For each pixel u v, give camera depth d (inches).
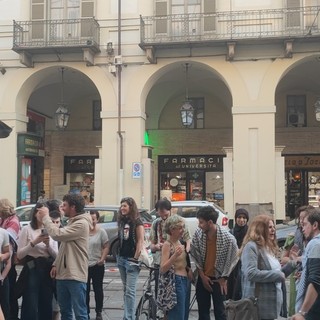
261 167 741.9
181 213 604.4
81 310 244.5
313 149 937.5
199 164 969.5
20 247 270.8
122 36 776.9
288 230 532.4
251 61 751.1
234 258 250.8
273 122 742.5
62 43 761.6
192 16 752.3
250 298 201.9
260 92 746.8
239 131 749.3
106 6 783.1
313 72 865.5
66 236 242.1
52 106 1005.2
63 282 245.4
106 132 775.1
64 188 994.1
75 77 885.2
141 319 282.2
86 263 249.8
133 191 761.0
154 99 971.3
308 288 179.9
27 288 268.5
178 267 241.4
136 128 766.5
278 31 729.6
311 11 726.5
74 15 786.8
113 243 578.9
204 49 757.3
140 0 773.9
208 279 252.7
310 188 935.0
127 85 772.6
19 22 785.6
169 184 974.4
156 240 308.3
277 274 206.8
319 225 197.9
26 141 796.0
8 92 789.9
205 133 969.5
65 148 1004.6
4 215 297.7
